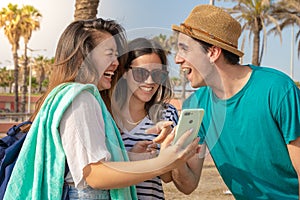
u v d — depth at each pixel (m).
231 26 2.53
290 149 2.46
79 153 1.98
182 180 2.60
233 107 2.54
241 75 2.56
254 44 26.88
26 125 2.34
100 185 2.01
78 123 1.99
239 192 2.75
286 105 2.41
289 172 2.61
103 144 2.03
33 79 79.94
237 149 2.61
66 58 2.21
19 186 2.06
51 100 2.10
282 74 2.53
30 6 41.47
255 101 2.49
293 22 27.00
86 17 8.87
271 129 2.49
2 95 62.28
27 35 41.91
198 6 2.60
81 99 2.03
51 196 2.04
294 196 2.65
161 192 2.65
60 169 2.04
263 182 2.65
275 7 26.56
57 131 2.02
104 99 2.35
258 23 26.48
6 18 41.03
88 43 2.19
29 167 2.09
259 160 2.58
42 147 2.06
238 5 26.44
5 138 2.29
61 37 2.26
